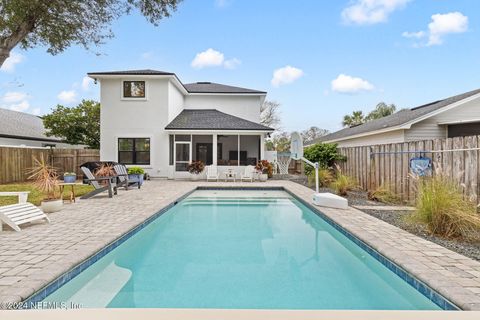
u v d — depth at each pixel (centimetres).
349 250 560
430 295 331
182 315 233
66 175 1419
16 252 436
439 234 523
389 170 960
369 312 239
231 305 348
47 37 897
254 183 1586
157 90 1825
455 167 682
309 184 1470
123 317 230
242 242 613
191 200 1168
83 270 418
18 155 1631
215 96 2266
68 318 228
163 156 1828
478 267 376
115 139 1817
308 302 356
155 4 955
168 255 531
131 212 755
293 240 629
